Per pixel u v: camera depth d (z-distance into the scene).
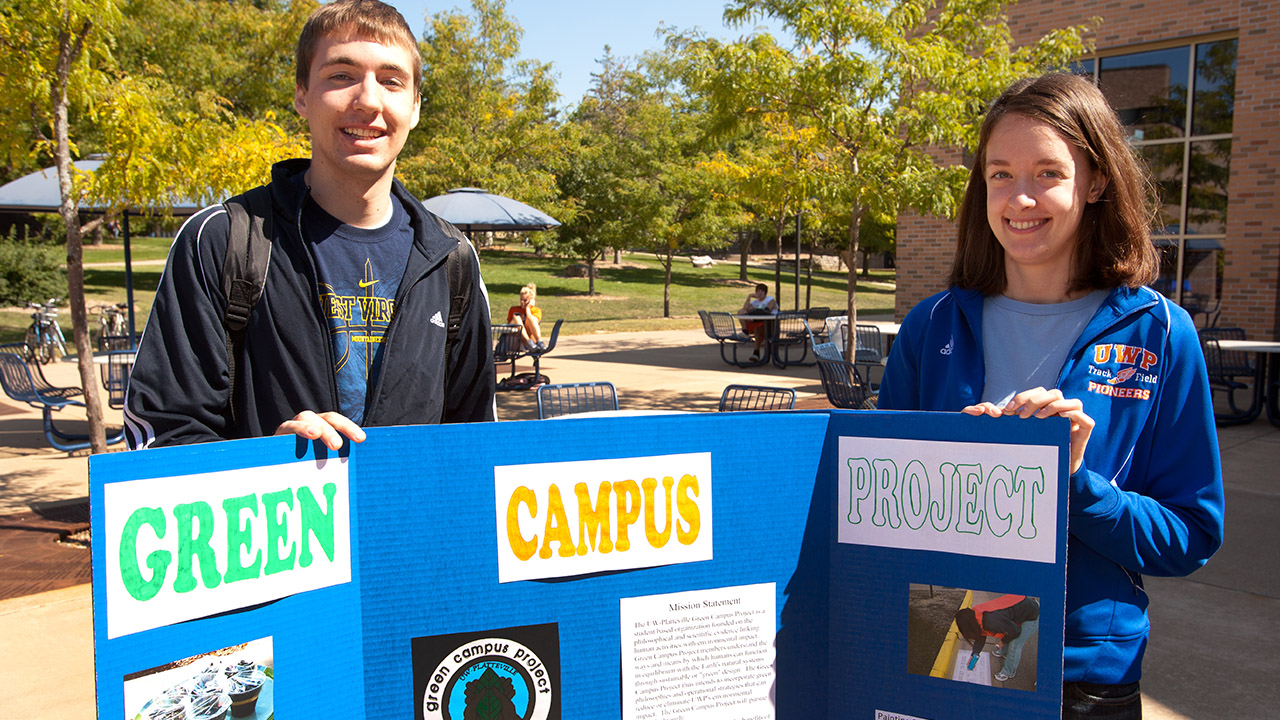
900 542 1.29
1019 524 1.23
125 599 1.02
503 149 22.59
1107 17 12.02
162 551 1.04
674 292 31.95
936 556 1.28
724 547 1.29
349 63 1.59
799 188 8.07
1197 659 3.67
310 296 1.62
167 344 1.50
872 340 12.52
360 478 1.18
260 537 1.11
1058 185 1.48
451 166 20.03
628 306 27.50
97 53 5.18
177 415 1.48
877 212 7.88
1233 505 5.84
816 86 7.57
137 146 5.14
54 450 7.84
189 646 1.07
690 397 10.41
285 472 1.12
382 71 1.62
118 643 1.02
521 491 1.22
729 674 1.30
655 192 24.91
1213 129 11.47
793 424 1.31
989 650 1.26
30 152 5.56
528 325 11.80
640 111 27.06
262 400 1.59
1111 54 12.20
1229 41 11.23
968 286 1.70
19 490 6.38
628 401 10.04
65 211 5.34
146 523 1.03
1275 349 8.39
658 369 13.54
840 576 1.33
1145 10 11.66
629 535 1.25
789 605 1.33
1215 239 11.57
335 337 1.63
